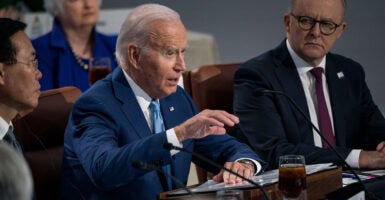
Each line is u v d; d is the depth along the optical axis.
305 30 7.21
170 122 6.11
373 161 6.62
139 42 5.79
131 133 5.79
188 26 15.94
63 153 5.86
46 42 9.68
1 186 2.59
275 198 5.09
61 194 5.81
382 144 6.72
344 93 7.54
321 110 7.34
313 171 5.44
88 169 5.36
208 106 7.62
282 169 5.01
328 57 7.64
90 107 5.75
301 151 6.85
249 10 15.75
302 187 4.99
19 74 5.30
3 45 5.23
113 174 5.23
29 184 2.65
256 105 7.16
